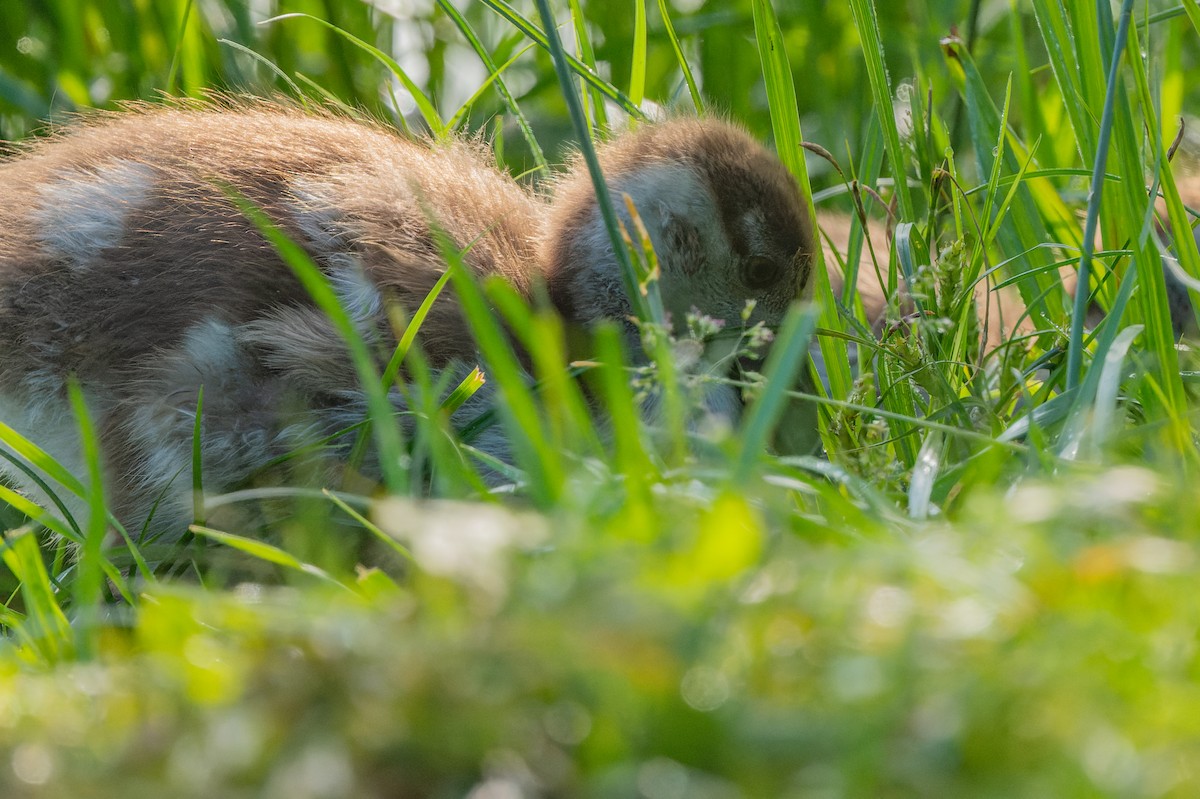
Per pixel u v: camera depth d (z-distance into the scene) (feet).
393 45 38.75
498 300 15.25
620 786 8.54
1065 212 26.30
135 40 35.14
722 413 25.52
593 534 11.75
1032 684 8.96
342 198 24.11
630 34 38.32
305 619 11.21
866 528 14.08
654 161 26.48
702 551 10.78
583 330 25.81
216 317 22.76
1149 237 20.20
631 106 26.86
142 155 24.75
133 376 22.76
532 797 8.79
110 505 23.02
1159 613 10.66
